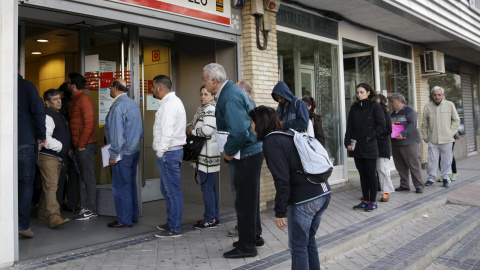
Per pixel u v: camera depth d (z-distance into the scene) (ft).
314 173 10.57
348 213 20.44
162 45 23.35
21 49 19.85
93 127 18.45
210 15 19.29
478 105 58.34
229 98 13.19
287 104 17.21
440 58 39.88
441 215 21.61
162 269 12.57
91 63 19.75
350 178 30.42
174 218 16.08
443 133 27.71
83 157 18.29
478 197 24.81
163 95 16.16
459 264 15.26
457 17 34.40
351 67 31.32
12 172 12.51
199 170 17.40
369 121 20.40
